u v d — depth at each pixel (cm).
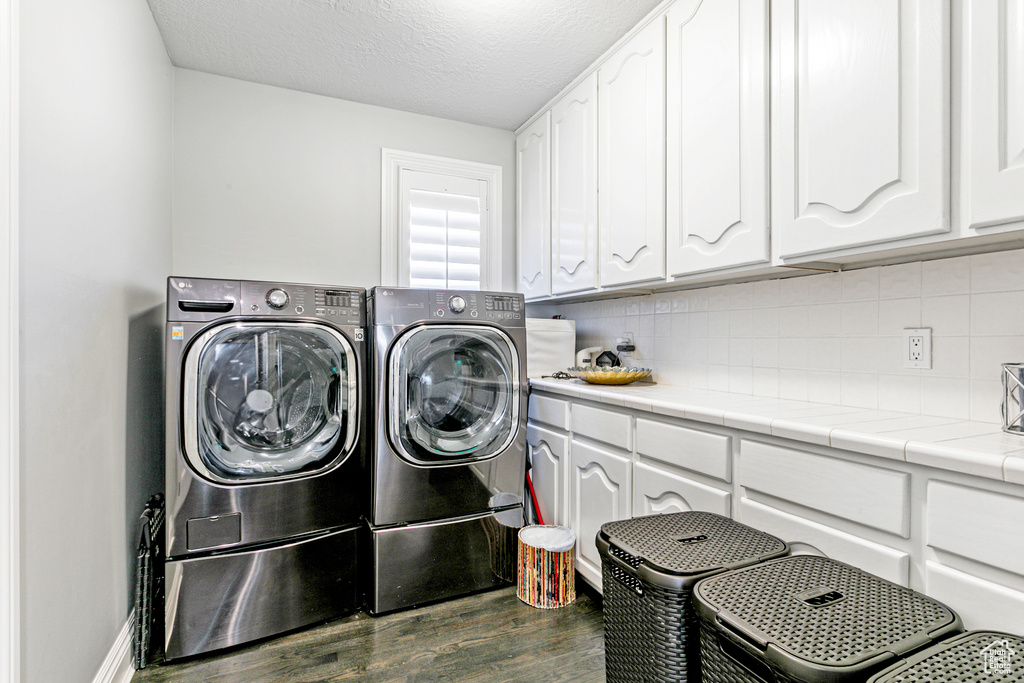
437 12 205
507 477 231
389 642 183
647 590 113
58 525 117
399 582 207
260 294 189
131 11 177
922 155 115
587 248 244
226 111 260
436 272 306
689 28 182
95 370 142
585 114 247
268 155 269
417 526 211
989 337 131
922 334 145
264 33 221
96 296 143
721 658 91
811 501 123
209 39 226
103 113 148
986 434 113
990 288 131
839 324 167
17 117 95
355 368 207
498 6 201
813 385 174
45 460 110
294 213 274
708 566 109
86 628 134
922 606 89
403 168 299
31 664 104
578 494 217
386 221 294
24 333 101
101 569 146
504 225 327
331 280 282
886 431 117
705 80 175
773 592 94
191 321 177
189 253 252
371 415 210
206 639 175
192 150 253
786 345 184
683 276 187
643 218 206
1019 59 100
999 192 103
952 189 110
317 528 197
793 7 145
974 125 107
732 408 157
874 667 73
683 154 185
